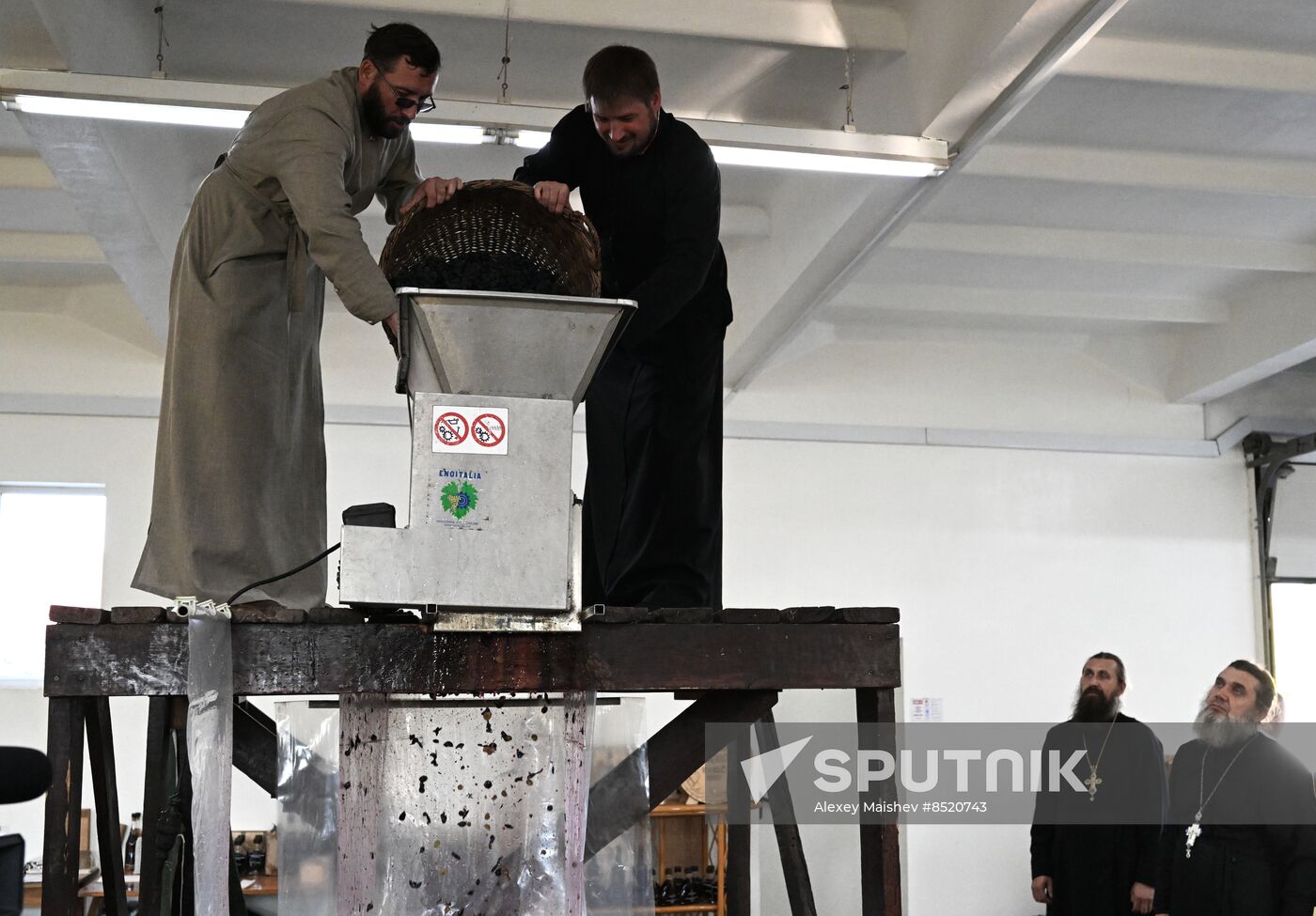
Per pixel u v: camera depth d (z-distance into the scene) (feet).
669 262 8.57
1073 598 29.12
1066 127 19.71
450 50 17.87
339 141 7.60
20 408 26.48
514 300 6.10
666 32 16.48
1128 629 29.19
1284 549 29.94
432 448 6.07
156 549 7.36
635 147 8.61
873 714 6.49
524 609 6.05
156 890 7.33
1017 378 30.14
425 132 15.66
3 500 27.02
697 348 9.44
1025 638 28.78
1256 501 30.14
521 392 6.27
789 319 23.97
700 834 27.09
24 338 26.84
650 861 7.38
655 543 9.30
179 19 17.07
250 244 7.69
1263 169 20.88
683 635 6.34
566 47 17.76
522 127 15.57
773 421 28.84
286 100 7.64
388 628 6.11
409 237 7.50
